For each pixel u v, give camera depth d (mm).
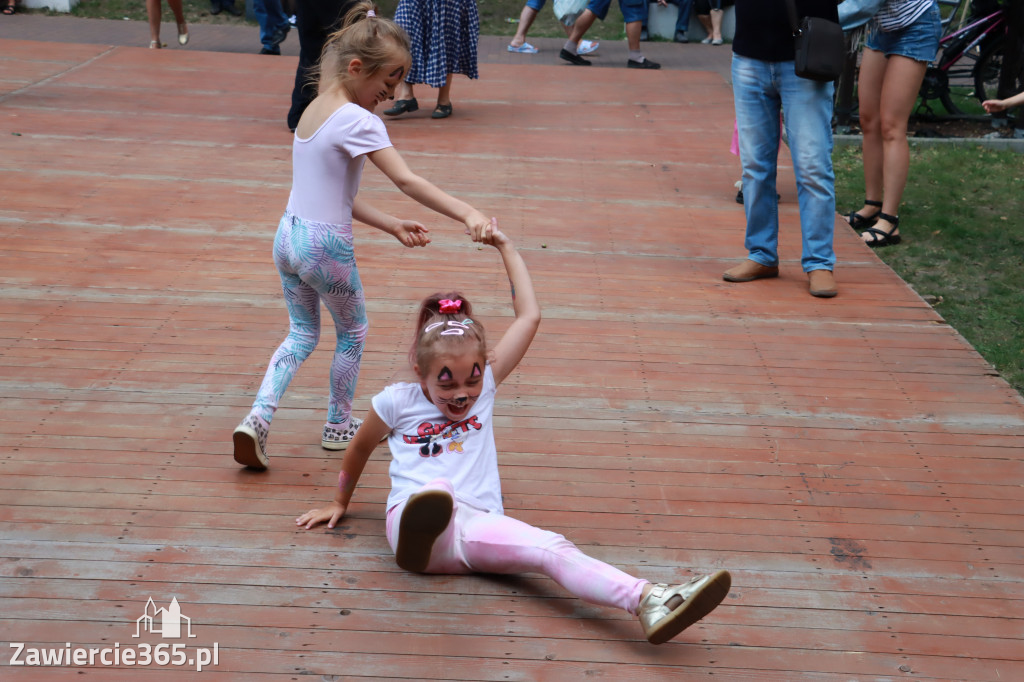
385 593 2709
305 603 2654
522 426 3650
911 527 3094
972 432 3707
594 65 11398
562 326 4570
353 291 3230
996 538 3047
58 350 4094
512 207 6242
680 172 7141
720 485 3309
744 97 5008
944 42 8711
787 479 3357
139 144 7199
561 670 2436
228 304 4656
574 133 8109
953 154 7781
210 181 6453
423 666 2432
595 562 2543
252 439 3152
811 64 4605
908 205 6645
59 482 3168
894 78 5695
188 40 11422
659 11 13305
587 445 3537
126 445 3420
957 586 2814
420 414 2770
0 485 3129
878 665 2490
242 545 2898
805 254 5105
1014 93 8180
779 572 2854
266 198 6199
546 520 3074
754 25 4863
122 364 4016
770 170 5121
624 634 2582
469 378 2666
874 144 6098
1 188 6055
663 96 9594
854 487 3314
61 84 8945
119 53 10453
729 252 5660
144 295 4703
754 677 2432
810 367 4234
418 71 8133
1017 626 2650
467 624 2594
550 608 2678
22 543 2848
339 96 3041
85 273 4910
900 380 4133
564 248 5602
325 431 3469
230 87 9242
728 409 3844
